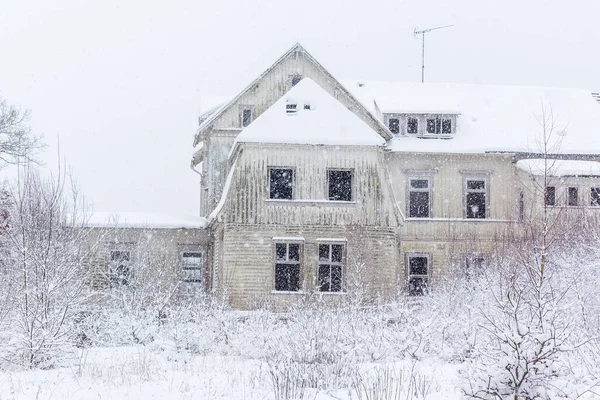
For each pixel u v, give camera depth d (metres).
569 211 29.78
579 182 32.53
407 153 34.47
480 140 34.88
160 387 12.69
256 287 27.66
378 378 12.06
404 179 34.47
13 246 17.41
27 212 17.78
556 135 35.41
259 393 12.29
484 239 33.47
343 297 26.48
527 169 32.31
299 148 28.50
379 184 28.52
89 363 15.26
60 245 16.67
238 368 15.10
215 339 18.17
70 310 16.27
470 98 37.88
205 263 32.16
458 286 23.67
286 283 28.98
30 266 15.88
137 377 13.80
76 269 16.73
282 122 28.77
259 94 33.53
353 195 28.38
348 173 28.75
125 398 11.66
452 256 31.56
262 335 17.30
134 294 21.45
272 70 33.59
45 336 15.40
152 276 29.08
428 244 33.66
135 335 19.56
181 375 14.15
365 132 28.92
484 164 34.56
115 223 30.58
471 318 16.31
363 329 17.03
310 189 28.30
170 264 31.73
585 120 36.91
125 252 31.28
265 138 28.27
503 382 9.54
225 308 22.20
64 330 15.83
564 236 25.02
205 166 35.16
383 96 37.28
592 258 22.31
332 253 28.25
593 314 15.91
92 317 19.64
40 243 16.17
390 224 28.36
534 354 9.35
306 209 28.17
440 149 34.28
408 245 33.59
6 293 16.20
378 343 16.50
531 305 9.71
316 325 15.42
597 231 26.03
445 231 33.75
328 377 13.39
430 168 34.47
